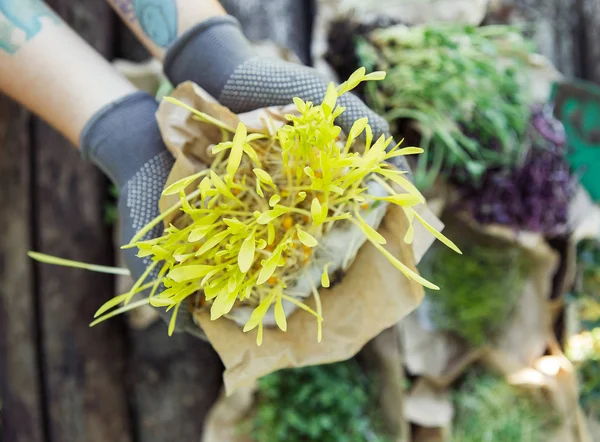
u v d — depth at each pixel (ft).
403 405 2.99
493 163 2.73
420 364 3.11
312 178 1.38
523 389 3.21
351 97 1.62
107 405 3.06
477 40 2.64
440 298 3.13
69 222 2.95
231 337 1.66
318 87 1.62
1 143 2.89
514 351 3.23
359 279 1.67
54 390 3.04
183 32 1.73
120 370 3.11
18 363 3.04
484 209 2.76
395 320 1.64
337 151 1.36
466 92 2.59
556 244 3.21
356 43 2.66
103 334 3.03
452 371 3.12
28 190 2.93
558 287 3.22
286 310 1.67
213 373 3.13
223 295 1.36
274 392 2.82
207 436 2.90
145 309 2.85
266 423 2.86
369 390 3.03
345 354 1.67
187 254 1.42
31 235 2.97
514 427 3.10
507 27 2.76
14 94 1.76
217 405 2.94
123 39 3.02
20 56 1.69
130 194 1.68
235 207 1.55
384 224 1.65
